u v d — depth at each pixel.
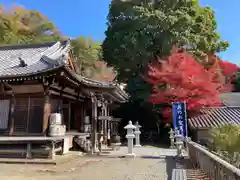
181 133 14.00
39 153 10.95
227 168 3.83
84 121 16.16
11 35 34.19
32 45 17.95
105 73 38.97
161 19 22.55
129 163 10.30
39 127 11.86
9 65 14.19
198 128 17.53
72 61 16.09
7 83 11.95
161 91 20.08
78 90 14.98
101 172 8.30
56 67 10.79
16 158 10.83
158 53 24.41
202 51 24.27
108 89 13.94
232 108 20.44
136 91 24.53
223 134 10.40
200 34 24.58
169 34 22.67
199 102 18.91
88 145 14.05
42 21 41.78
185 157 12.18
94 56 40.38
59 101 13.46
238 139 9.69
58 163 9.98
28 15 40.78
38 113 12.02
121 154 13.47
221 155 9.39
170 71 19.25
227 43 25.47
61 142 12.11
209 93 19.14
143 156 12.72
